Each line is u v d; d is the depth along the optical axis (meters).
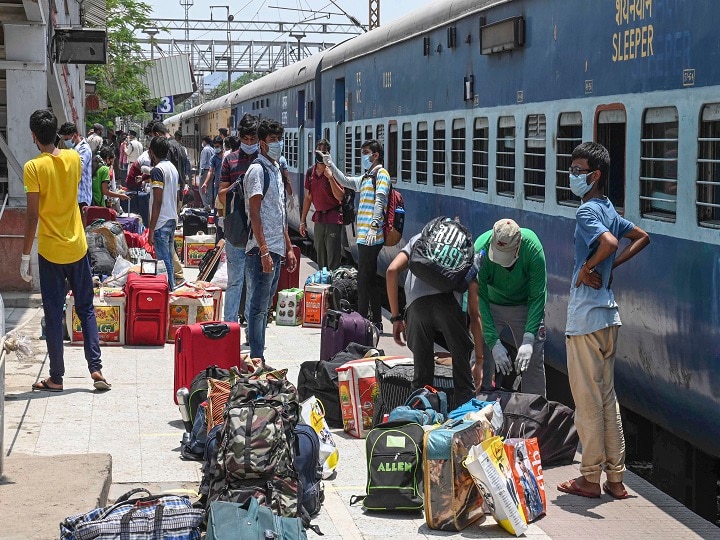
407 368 9.10
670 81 8.12
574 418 8.25
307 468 7.11
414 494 7.18
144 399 10.13
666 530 7.02
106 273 14.31
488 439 7.04
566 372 10.63
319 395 9.49
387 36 17.39
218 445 6.78
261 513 6.00
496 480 6.86
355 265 21.84
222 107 41.62
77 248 10.21
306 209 16.23
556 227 10.48
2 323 7.31
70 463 7.61
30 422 9.25
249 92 34.88
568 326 7.62
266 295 10.98
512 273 8.68
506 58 11.94
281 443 6.78
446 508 6.91
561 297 10.42
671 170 8.21
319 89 23.41
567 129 10.26
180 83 48.62
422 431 7.29
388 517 7.19
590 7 9.64
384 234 13.56
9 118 15.39
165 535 5.90
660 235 8.34
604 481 8.10
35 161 9.84
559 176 10.45
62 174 9.94
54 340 10.30
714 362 7.54
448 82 14.17
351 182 14.84
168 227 14.89
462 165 13.70
